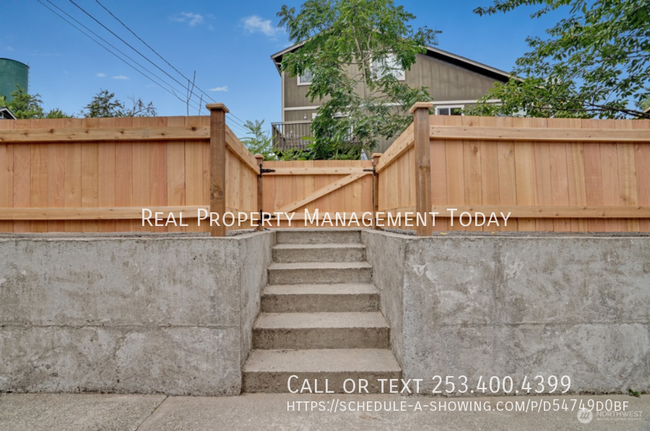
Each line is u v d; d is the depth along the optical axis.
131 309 2.22
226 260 2.20
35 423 1.85
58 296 2.24
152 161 2.46
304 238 4.05
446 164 2.41
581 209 2.47
